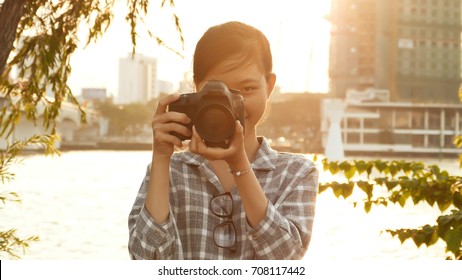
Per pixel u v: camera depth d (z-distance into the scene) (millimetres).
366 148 144125
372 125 145125
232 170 1560
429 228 2865
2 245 4605
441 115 147250
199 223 1738
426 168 3301
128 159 100938
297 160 1783
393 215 27641
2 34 3797
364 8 174000
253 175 1567
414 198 3053
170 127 1599
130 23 4270
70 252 17359
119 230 22734
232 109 1510
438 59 172750
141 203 1754
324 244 18609
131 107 168625
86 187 44500
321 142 143250
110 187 44938
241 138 1511
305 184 1746
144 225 1629
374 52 173500
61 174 59469
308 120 159750
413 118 146750
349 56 175250
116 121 166750
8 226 22406
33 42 4188
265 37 1729
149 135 182500
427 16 172375
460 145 3586
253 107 1693
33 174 58500
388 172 3326
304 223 1690
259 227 1572
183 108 1602
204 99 1510
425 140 146875
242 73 1665
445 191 3004
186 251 1737
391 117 145750
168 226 1635
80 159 98125
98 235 21125
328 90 186250
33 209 28172
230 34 1676
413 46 171625
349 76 175000
